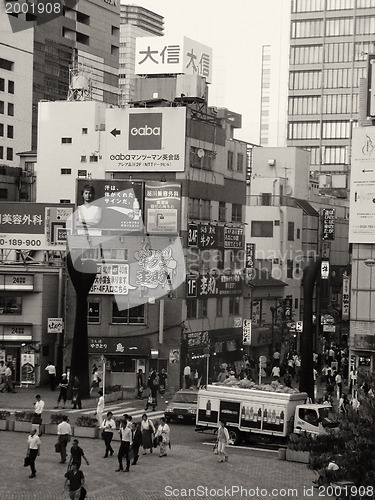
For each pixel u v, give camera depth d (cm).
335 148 15612
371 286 6825
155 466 3584
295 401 4150
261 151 10719
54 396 5762
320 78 15750
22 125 12088
